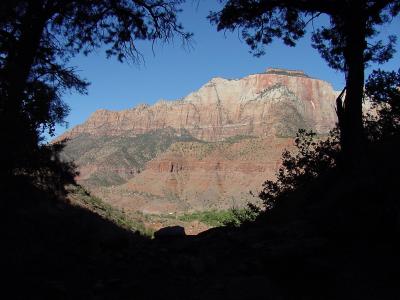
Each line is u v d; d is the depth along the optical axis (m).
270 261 6.78
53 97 9.91
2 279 6.25
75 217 13.87
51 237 8.85
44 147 9.59
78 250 8.19
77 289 6.39
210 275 7.15
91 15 13.21
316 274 6.40
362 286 6.05
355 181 8.83
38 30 10.86
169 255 8.33
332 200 8.76
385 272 6.24
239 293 5.91
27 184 12.46
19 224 9.20
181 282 6.85
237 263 7.50
